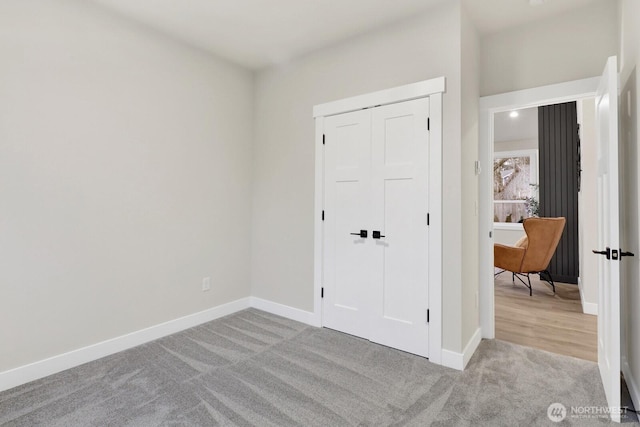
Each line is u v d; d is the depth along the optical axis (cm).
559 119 502
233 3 248
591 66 246
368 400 199
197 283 322
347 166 297
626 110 214
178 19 270
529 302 407
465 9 249
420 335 256
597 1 240
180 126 305
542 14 257
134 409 191
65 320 237
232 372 232
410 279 261
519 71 273
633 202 201
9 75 211
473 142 270
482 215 292
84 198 245
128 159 270
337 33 289
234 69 352
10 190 212
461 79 240
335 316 306
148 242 284
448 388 212
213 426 176
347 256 297
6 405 194
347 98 296
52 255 230
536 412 188
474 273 274
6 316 212
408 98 260
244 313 354
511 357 256
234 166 354
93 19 248
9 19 212
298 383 218
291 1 245
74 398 201
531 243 439
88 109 246
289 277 341
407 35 264
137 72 274
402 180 265
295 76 336
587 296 363
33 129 221
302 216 330
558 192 505
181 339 288
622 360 229
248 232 371
